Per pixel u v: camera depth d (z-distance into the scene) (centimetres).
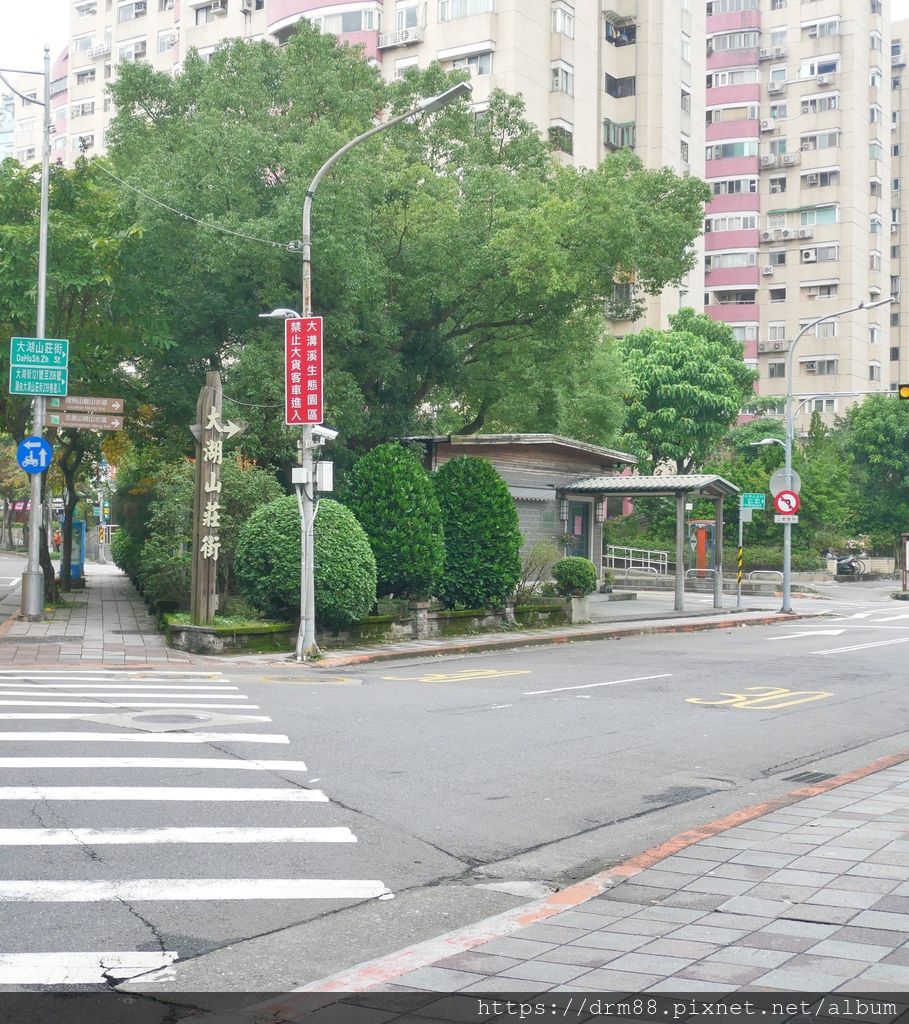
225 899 638
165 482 2469
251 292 2608
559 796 913
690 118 6328
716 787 964
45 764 947
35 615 2372
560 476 3306
